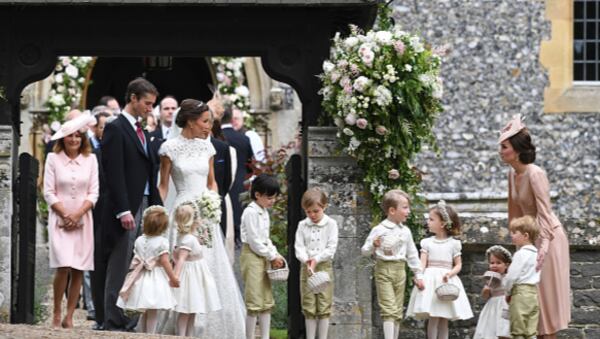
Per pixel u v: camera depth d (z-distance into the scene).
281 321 26.64
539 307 21.61
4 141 22.16
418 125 22.41
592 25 40.06
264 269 21.94
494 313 22.05
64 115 38.91
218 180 25.08
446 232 22.30
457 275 23.91
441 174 38.88
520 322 21.12
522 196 21.72
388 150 22.22
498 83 39.22
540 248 21.25
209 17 22.39
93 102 45.62
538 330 21.69
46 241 37.19
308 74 22.48
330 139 22.47
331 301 21.92
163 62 26.25
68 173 22.66
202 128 22.44
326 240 21.70
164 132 26.89
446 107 39.03
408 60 22.17
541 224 21.38
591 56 40.00
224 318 21.86
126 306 20.98
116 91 46.50
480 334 22.11
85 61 39.38
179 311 21.17
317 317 21.89
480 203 38.81
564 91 39.38
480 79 39.12
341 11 22.67
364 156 22.34
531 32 39.41
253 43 22.45
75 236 22.66
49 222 22.66
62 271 22.56
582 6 40.06
